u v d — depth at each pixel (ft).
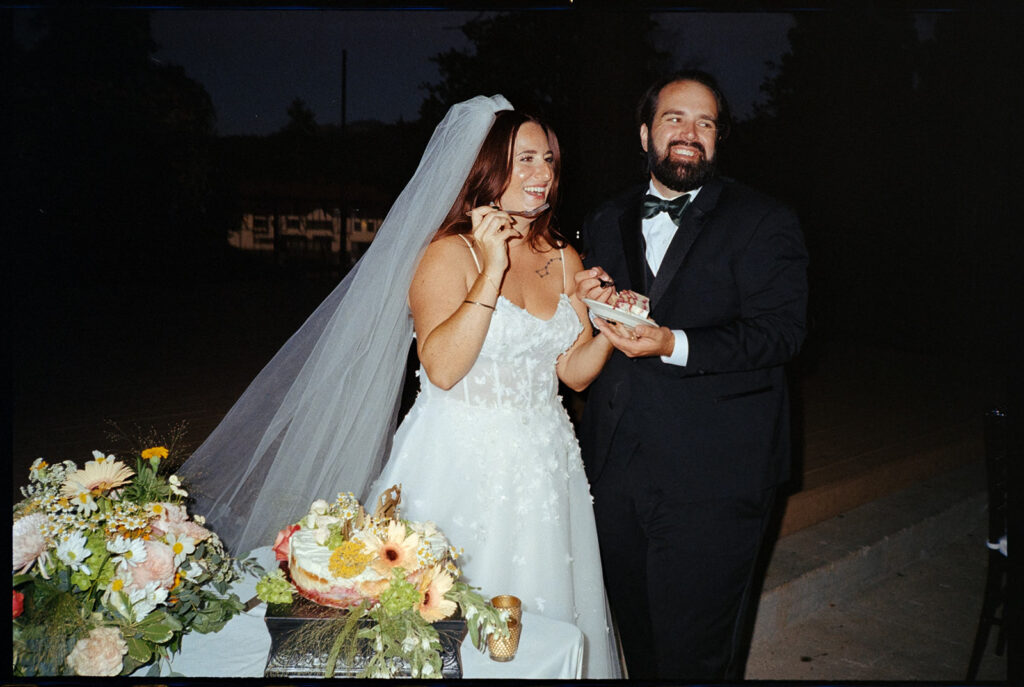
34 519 4.50
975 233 23.63
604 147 15.10
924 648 10.78
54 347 23.16
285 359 7.56
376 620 4.42
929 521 13.96
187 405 16.92
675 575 8.35
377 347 7.18
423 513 6.65
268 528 7.21
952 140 21.99
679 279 8.21
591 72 15.35
